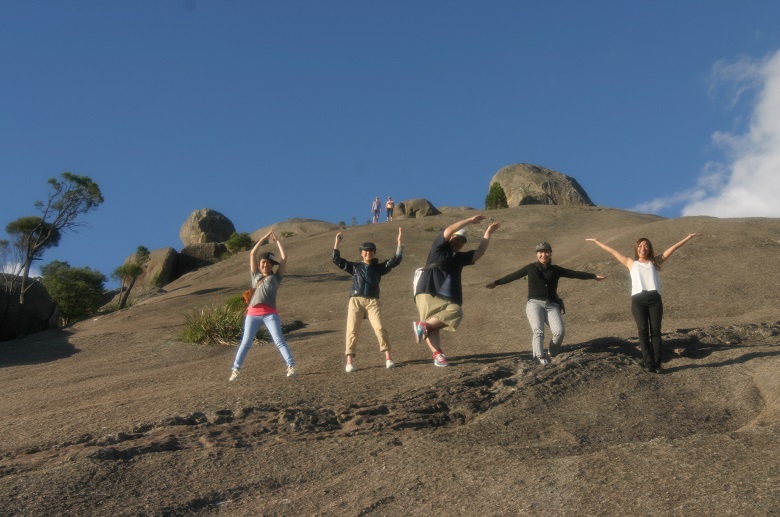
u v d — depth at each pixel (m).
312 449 6.35
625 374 8.57
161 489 5.51
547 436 6.70
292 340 14.50
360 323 9.64
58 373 13.03
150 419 7.31
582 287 17.12
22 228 31.88
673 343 10.29
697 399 7.75
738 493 4.56
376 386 8.45
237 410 7.44
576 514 4.63
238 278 30.08
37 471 5.82
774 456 5.12
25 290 23.48
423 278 9.38
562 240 34.19
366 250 9.80
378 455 6.15
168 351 14.52
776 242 20.45
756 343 10.40
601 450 5.87
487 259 30.00
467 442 6.38
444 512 4.93
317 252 33.53
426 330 9.20
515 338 11.76
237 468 5.95
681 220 25.17
